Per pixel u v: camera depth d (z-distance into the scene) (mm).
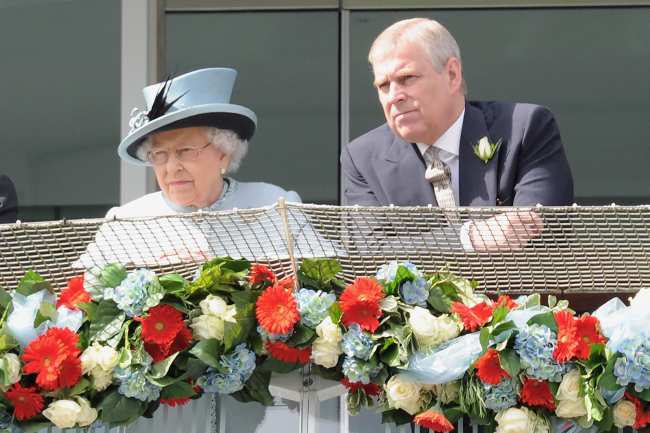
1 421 8297
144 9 18891
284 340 8391
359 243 8547
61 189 18734
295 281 8508
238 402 8703
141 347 8289
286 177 18859
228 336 8359
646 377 8180
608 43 18703
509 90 18812
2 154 18766
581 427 8344
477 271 8641
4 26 18875
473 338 8281
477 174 11562
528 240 8531
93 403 8375
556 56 18781
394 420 8547
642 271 8602
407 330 8320
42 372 8180
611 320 8312
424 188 11664
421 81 11516
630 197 18453
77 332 8422
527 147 11547
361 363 8297
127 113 18812
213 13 19094
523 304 8469
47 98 18828
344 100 19016
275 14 19125
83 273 8633
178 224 8508
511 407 8312
